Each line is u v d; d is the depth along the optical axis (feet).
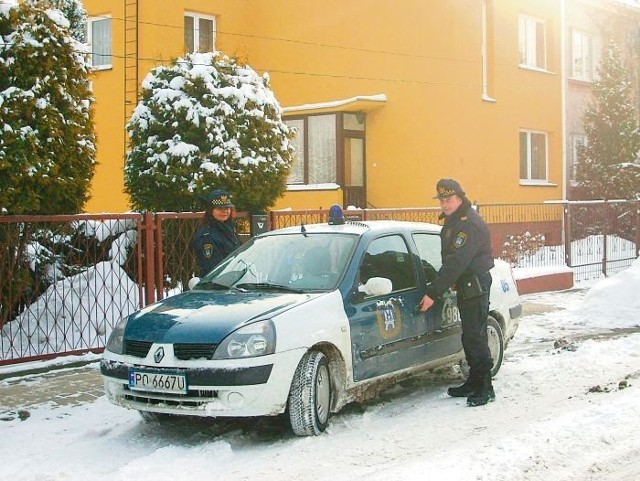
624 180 71.92
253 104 39.34
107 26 66.13
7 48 30.55
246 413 19.85
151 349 20.59
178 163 37.73
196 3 67.62
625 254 59.62
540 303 46.73
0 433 22.59
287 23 71.00
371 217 42.73
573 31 79.41
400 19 64.90
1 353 30.04
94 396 26.50
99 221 33.24
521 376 27.48
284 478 18.12
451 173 64.03
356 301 22.66
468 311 24.18
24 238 30.81
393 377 23.76
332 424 22.21
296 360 20.53
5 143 29.81
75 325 31.96
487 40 68.13
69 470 19.12
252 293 22.90
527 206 53.42
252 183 38.60
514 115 69.97
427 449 19.85
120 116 64.85
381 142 66.54
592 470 17.95
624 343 31.86
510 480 17.30
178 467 18.86
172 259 35.04
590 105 75.51
